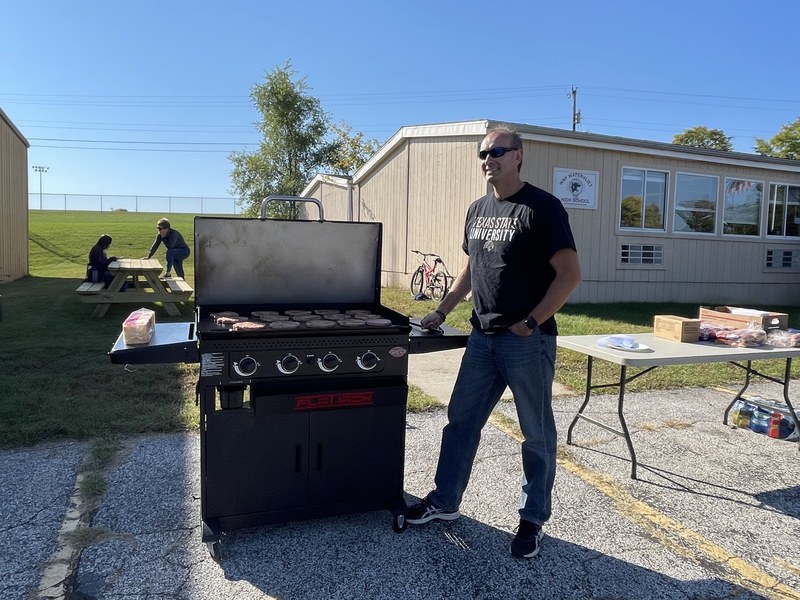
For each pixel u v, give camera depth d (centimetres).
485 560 242
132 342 227
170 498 284
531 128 883
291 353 235
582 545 256
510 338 238
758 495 309
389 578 228
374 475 260
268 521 246
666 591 225
